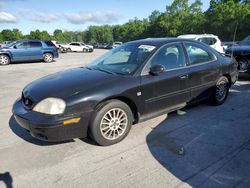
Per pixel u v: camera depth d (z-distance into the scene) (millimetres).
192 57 4957
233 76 5879
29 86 4125
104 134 3775
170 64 4547
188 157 3465
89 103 3555
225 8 48062
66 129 3461
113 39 124625
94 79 3900
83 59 21719
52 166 3328
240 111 5262
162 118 4902
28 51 17406
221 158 3420
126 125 3984
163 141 3957
